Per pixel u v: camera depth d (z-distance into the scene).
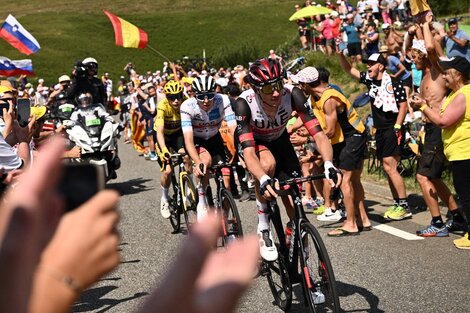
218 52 27.95
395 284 4.75
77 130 9.46
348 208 6.30
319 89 6.32
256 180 4.29
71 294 0.45
